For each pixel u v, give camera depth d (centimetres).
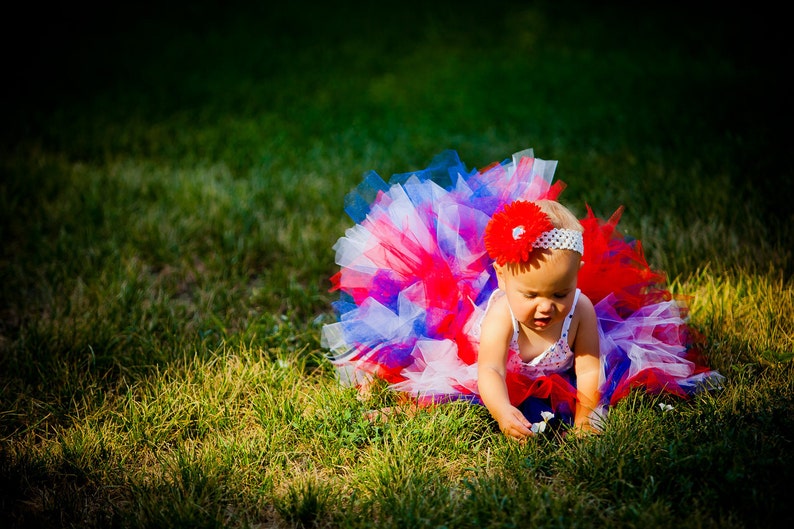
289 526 239
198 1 1255
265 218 495
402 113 733
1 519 241
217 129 679
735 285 369
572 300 264
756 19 1033
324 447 275
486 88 803
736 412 269
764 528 215
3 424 293
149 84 829
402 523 229
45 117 702
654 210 462
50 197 525
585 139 617
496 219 258
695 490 233
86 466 264
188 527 232
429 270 304
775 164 512
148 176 562
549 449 263
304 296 401
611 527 221
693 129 611
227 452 270
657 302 330
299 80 858
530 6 1183
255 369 317
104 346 342
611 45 962
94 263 432
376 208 327
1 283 412
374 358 307
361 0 1257
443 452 268
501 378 271
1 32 1046
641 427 263
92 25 1109
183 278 428
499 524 223
